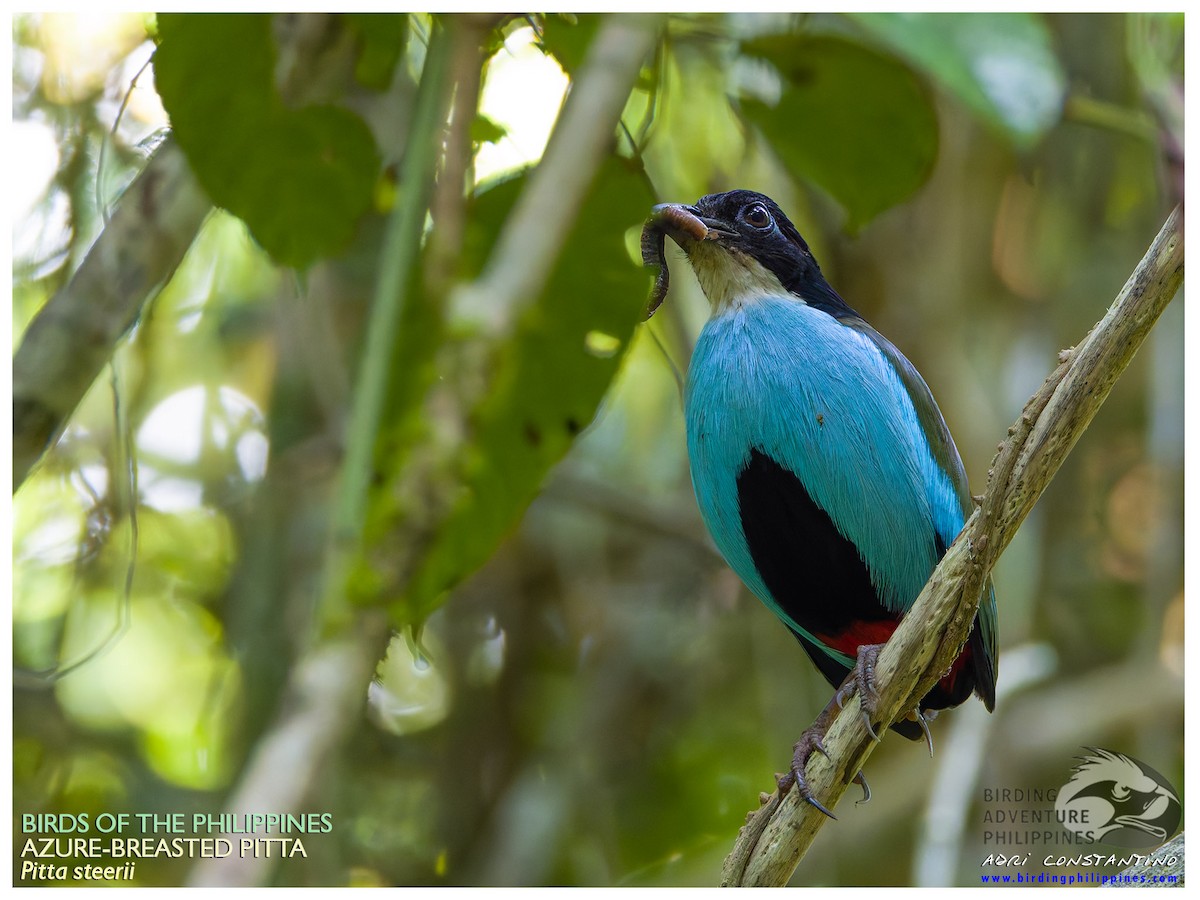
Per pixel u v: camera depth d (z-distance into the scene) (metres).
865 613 8.64
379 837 11.71
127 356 10.60
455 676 12.34
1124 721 11.76
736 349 8.44
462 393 6.53
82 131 8.78
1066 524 13.41
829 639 8.99
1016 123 7.84
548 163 6.86
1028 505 6.12
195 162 7.43
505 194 8.11
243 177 7.60
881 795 12.02
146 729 11.51
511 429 8.02
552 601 12.73
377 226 11.30
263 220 7.71
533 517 12.79
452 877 11.69
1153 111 10.38
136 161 8.80
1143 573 13.04
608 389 8.10
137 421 10.38
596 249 8.09
